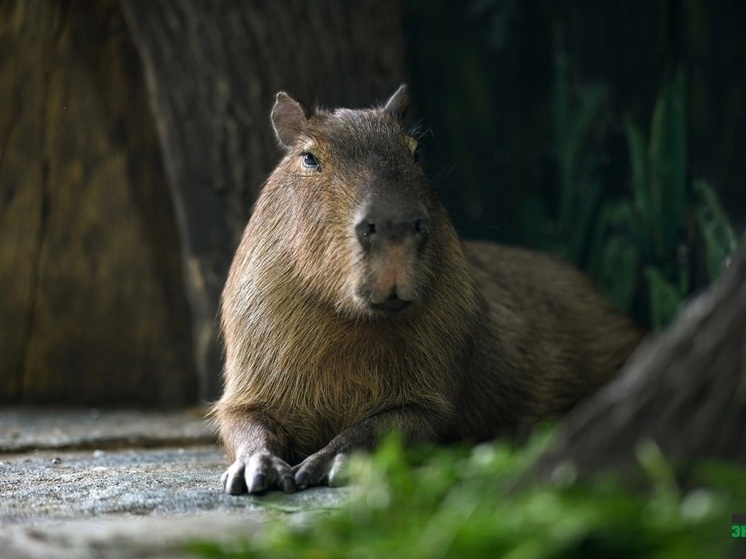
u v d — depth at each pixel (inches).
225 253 453.1
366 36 477.7
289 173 309.7
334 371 301.3
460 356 315.6
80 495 250.7
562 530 156.3
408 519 178.5
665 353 173.0
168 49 454.9
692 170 519.2
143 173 502.9
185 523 205.9
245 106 455.2
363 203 273.9
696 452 169.2
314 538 181.3
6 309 498.9
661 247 488.1
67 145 497.7
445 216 312.7
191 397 511.2
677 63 511.2
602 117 533.0
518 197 575.5
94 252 503.8
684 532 157.6
